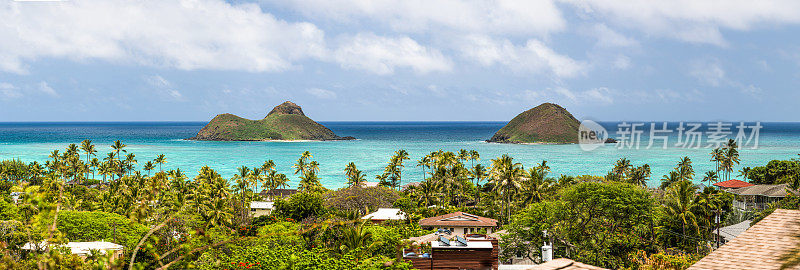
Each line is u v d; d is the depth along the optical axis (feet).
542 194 272.92
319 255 77.97
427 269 91.15
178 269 31.09
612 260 139.85
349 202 254.88
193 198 251.39
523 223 158.51
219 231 176.35
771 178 338.13
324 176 604.90
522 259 148.87
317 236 117.80
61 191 28.66
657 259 103.14
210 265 75.87
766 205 220.43
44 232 27.96
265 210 302.45
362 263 76.95
